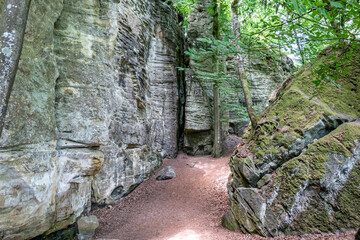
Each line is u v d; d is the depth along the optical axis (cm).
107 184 888
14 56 293
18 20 298
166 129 1541
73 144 595
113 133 946
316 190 502
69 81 601
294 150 584
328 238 432
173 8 1755
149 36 1436
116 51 999
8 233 414
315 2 199
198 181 1172
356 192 462
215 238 575
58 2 569
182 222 786
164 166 1380
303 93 648
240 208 623
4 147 407
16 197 421
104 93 672
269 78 1733
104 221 790
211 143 1619
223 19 1387
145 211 904
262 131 688
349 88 600
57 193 546
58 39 597
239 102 1734
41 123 495
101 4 691
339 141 516
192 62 1658
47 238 527
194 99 1638
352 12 194
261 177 624
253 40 358
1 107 282
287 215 517
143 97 1234
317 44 292
